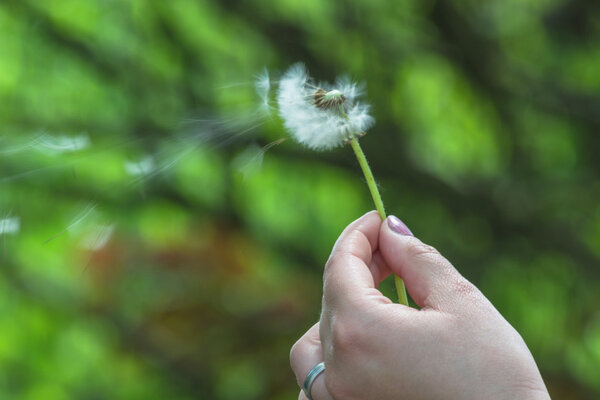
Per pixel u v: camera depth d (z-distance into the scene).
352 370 0.79
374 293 0.81
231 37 2.71
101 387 3.26
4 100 2.43
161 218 2.93
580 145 2.80
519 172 2.79
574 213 2.71
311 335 0.92
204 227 3.04
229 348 3.02
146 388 3.14
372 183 0.92
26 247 2.91
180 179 2.56
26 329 3.37
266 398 2.92
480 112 2.87
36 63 2.59
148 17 2.66
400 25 2.75
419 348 0.76
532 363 0.76
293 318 3.04
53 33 2.56
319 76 2.62
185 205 2.72
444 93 2.96
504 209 2.72
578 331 2.84
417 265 0.84
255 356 2.99
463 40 2.67
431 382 0.75
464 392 0.74
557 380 2.80
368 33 2.69
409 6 2.71
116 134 2.11
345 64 2.68
